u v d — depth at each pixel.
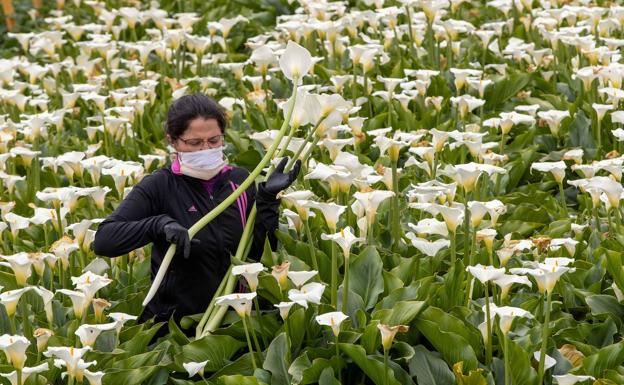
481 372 8.52
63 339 9.42
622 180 13.26
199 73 17.88
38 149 14.68
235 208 9.85
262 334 9.49
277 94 16.81
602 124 14.31
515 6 19.11
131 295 10.47
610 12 17.09
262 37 16.75
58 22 20.80
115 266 11.32
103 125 14.84
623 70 13.41
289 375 8.96
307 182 12.02
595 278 10.38
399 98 14.40
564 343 9.45
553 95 15.32
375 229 11.24
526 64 17.50
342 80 14.63
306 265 10.22
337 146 11.09
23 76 20.66
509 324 8.23
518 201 12.60
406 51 18.41
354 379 9.30
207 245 9.70
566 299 10.23
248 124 15.31
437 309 9.06
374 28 17.56
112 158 13.48
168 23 19.44
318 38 18.22
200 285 9.81
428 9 16.80
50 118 13.89
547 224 11.90
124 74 17.59
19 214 13.41
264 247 10.11
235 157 14.12
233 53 20.47
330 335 9.40
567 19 17.14
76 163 12.16
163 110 16.62
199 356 9.30
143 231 9.35
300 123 9.95
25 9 26.33
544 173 13.70
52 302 10.38
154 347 9.69
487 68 17.45
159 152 13.95
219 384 8.92
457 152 13.77
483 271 8.40
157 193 9.76
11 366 9.07
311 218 11.53
